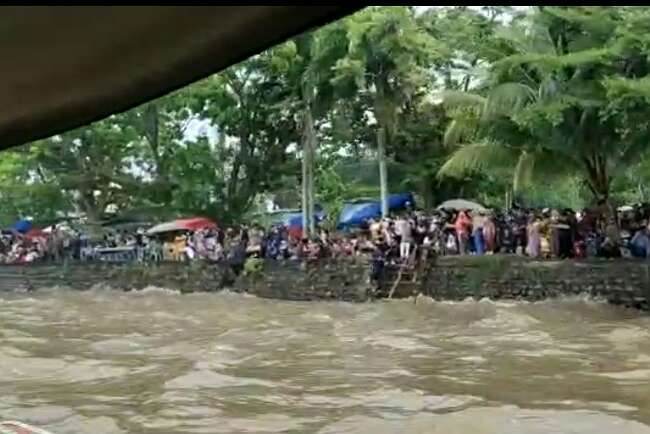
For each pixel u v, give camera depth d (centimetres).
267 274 3039
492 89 2353
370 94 2997
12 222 3841
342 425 1277
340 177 3538
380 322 2334
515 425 1243
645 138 2253
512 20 2569
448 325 2214
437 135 3148
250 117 3447
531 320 2177
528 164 2492
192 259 3297
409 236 2761
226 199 3675
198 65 176
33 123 210
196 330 2334
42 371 1786
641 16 2114
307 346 2000
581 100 2202
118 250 3572
